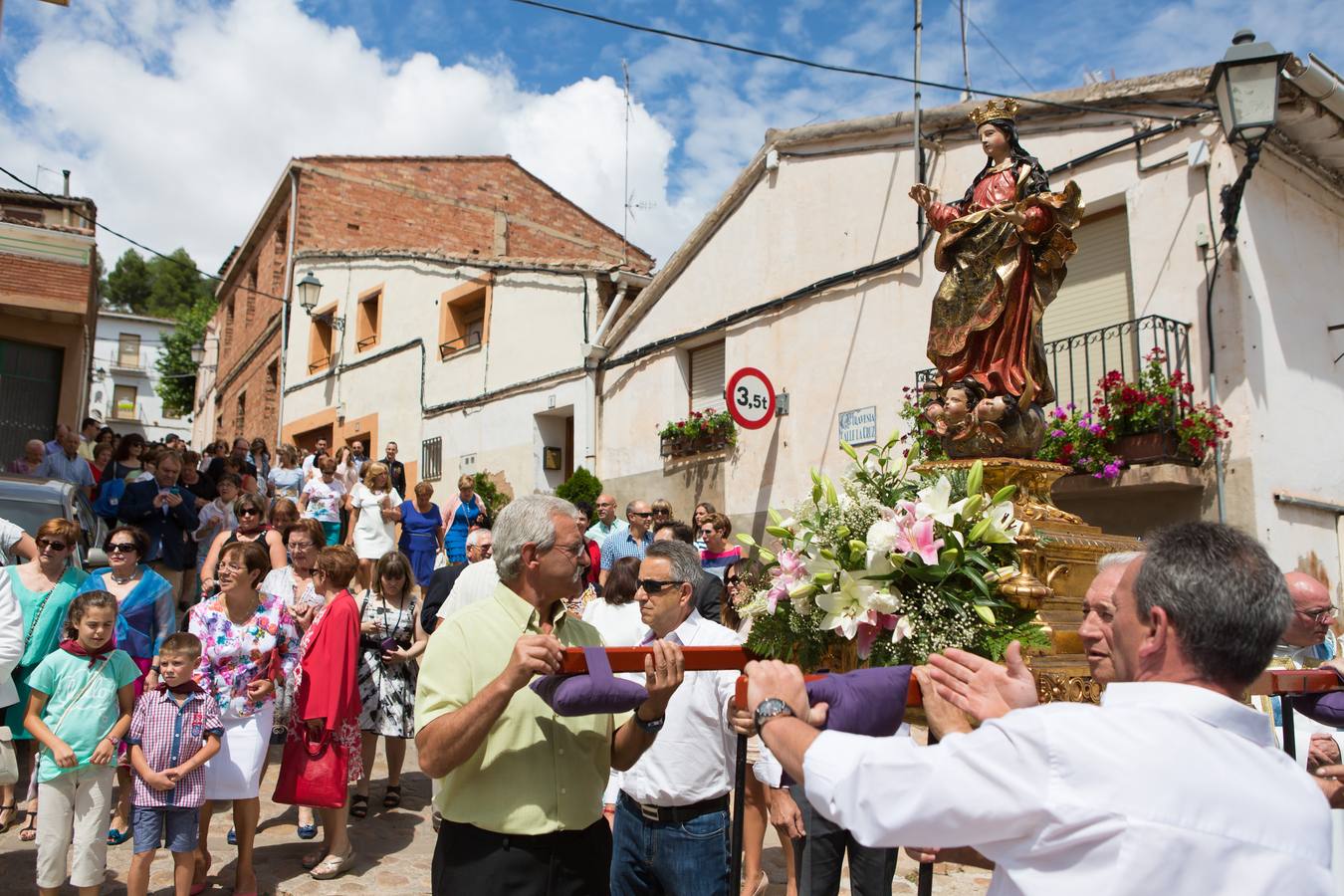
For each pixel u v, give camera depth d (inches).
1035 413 186.7
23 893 195.5
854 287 434.9
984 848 65.2
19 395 598.2
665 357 528.1
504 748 106.3
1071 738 63.2
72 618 187.6
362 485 470.0
